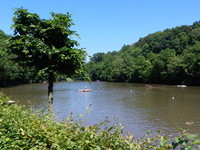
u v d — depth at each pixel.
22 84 73.12
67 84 81.06
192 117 20.45
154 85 69.69
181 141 2.58
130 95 39.56
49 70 6.22
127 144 3.56
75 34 6.61
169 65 71.94
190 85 66.50
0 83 62.50
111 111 23.80
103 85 72.81
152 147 3.45
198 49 66.56
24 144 3.60
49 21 6.20
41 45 6.07
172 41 99.06
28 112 5.38
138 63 92.25
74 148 3.43
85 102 30.98
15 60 6.59
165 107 26.02
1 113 4.80
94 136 3.69
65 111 23.83
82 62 6.57
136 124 18.00
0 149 3.44
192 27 107.38
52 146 3.44
